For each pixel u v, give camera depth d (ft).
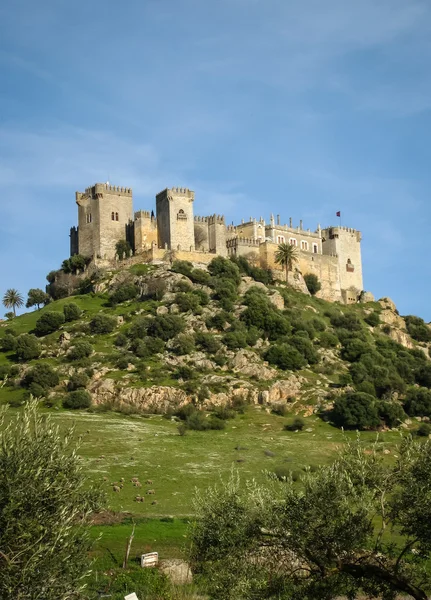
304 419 468.75
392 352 596.70
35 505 129.29
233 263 652.48
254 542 154.40
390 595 148.15
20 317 651.25
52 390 487.20
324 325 617.21
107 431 412.57
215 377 501.15
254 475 341.82
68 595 128.26
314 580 149.38
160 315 561.43
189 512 283.18
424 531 148.56
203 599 182.09
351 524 146.82
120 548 224.94
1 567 123.13
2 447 133.18
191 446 395.55
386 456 260.83
